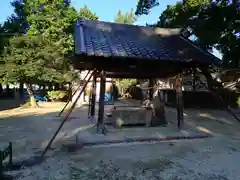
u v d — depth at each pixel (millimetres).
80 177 3738
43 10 15227
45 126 8102
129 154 4941
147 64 6617
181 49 6965
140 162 4445
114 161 4500
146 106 8969
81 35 6719
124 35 7594
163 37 8258
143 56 5828
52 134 6762
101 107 6672
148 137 6090
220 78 15555
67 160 4539
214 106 14008
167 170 4039
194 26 12297
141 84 19953
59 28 14906
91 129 7250
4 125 8344
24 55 12312
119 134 6457
